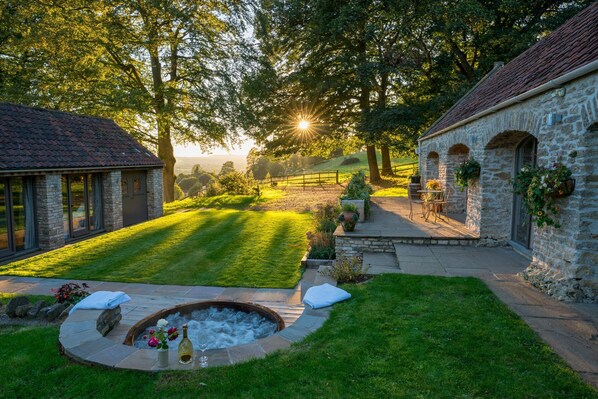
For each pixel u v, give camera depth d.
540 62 7.70
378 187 25.16
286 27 24.14
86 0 19.59
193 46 22.23
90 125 17.12
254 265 9.82
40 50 19.98
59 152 13.44
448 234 9.34
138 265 9.95
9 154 11.39
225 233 13.99
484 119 8.73
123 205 17.23
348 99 26.48
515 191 6.41
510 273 6.90
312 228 14.00
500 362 3.95
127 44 21.73
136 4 20.58
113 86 21.34
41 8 18.70
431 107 20.77
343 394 3.58
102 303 5.70
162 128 24.06
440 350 4.25
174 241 12.82
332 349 4.37
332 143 31.47
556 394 3.42
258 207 20.86
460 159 12.56
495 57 19.53
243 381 3.83
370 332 4.74
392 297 5.82
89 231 15.12
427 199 12.48
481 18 18.09
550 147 5.85
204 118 22.64
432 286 6.20
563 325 4.69
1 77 20.22
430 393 3.54
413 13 19.42
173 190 25.61
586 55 5.27
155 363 4.24
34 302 7.11
